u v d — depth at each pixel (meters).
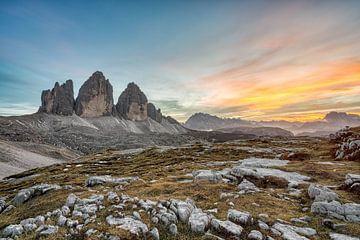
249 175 38.19
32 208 28.20
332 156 63.19
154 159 104.31
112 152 160.88
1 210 33.06
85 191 32.97
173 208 21.91
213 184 34.38
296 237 17.81
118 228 18.03
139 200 24.00
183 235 18.42
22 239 17.91
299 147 105.25
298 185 33.81
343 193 29.20
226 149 105.88
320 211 23.20
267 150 97.56
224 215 21.77
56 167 119.12
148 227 18.88
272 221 20.80
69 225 19.16
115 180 43.03
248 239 17.84
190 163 73.50
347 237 17.98
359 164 48.88
